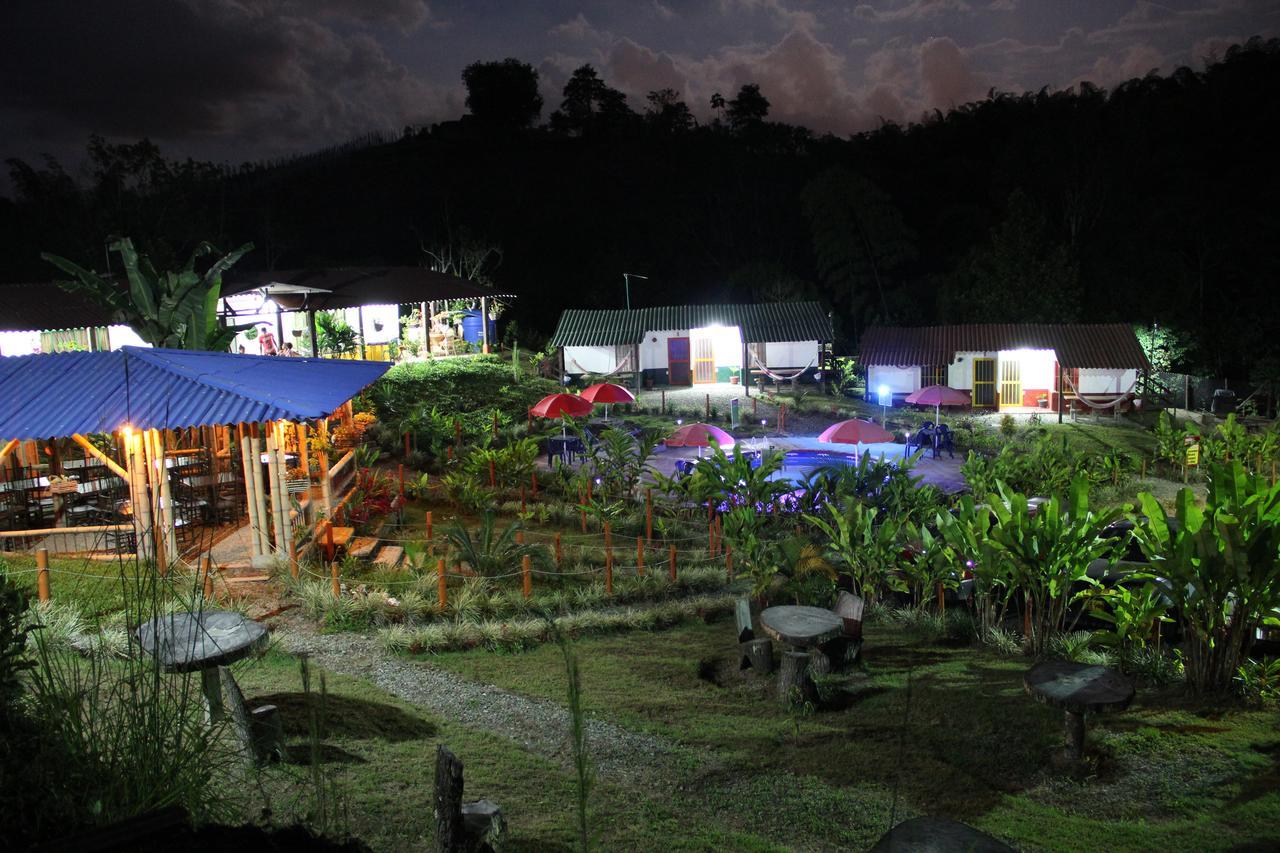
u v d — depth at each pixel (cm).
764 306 4325
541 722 887
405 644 1100
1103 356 3816
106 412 1254
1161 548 996
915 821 550
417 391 3053
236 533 1489
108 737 406
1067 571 1133
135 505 1259
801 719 916
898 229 5856
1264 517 917
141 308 1981
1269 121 6900
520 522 1553
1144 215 6234
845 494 1855
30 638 867
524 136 9712
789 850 647
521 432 2800
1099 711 750
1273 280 5469
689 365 4272
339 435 2219
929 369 4003
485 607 1262
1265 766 773
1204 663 960
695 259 7181
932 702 955
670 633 1241
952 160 7669
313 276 3969
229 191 8262
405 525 1742
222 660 650
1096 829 682
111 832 300
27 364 1397
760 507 1861
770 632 984
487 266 6462
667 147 8412
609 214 7562
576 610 1325
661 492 2259
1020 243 5312
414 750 777
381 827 597
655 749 830
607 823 669
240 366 1510
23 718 407
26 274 4884
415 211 7744
